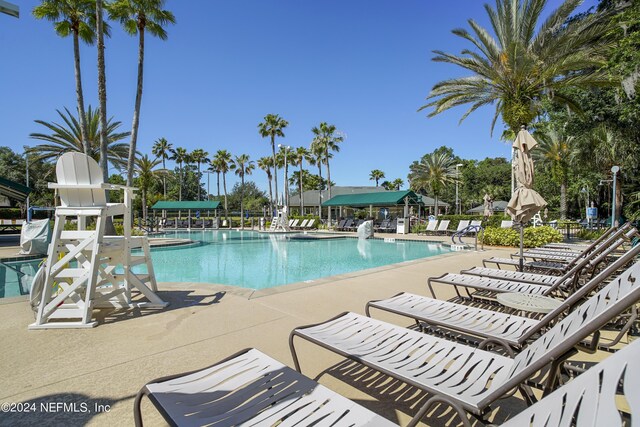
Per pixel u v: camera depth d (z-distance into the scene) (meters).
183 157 52.56
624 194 17.75
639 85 8.95
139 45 14.69
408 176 55.41
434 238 18.31
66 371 2.73
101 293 4.31
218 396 1.73
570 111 16.30
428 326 3.33
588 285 2.19
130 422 2.09
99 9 12.83
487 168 51.00
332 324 2.82
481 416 1.60
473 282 4.48
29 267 9.28
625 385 0.85
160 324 3.83
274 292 5.31
